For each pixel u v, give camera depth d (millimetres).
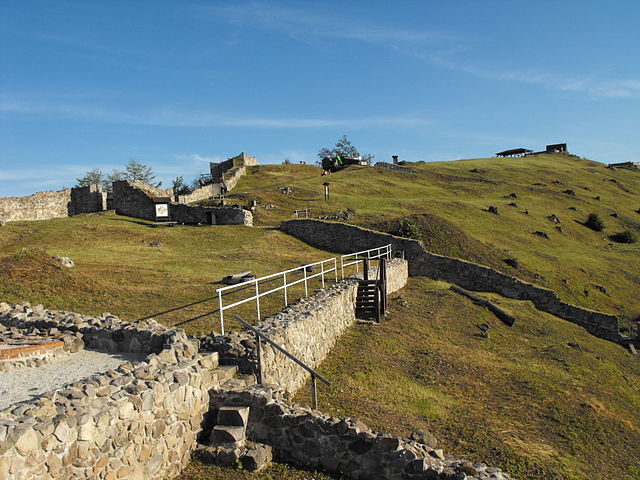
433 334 18078
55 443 5441
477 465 7441
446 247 33000
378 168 69750
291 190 50094
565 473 9133
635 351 22828
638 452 11508
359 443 7461
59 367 8125
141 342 9008
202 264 23422
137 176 85750
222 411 7949
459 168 80250
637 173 91750
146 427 6695
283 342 10492
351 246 31250
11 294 14102
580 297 30688
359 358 13695
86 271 18719
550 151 115562
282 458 7770
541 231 44094
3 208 36688
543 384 14688
